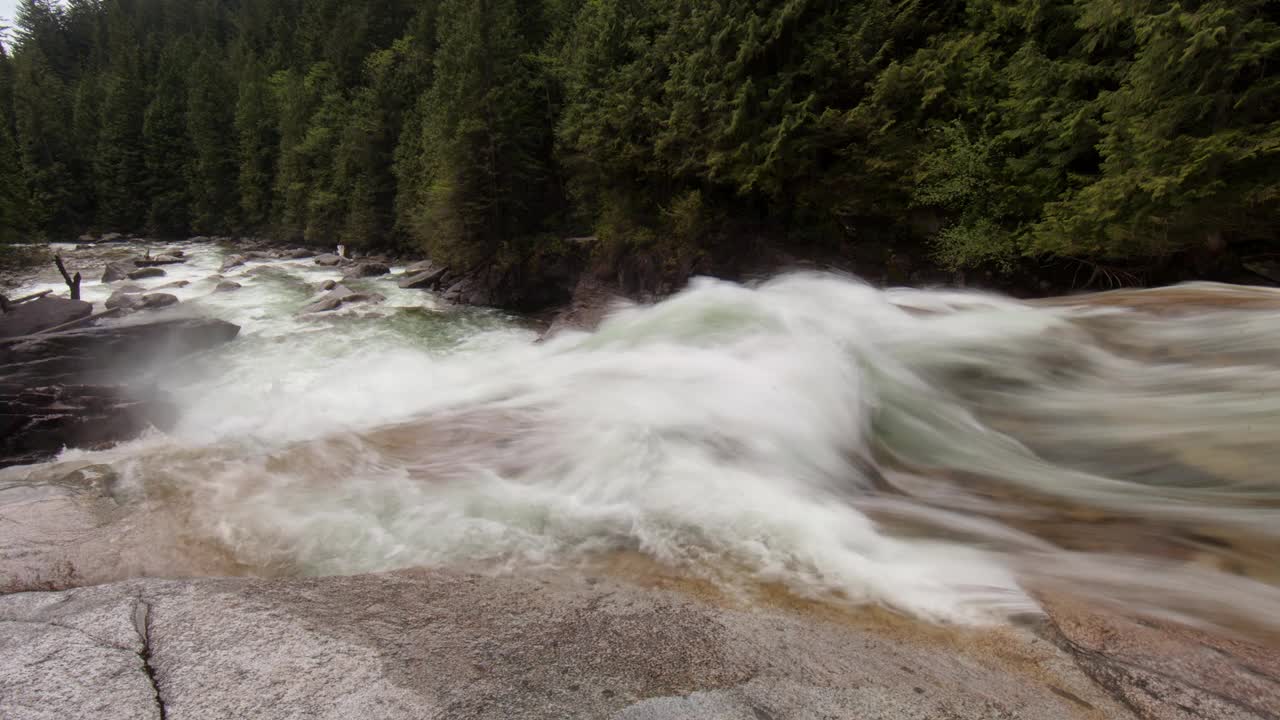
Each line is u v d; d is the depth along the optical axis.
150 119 67.50
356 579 3.06
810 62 24.09
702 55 25.19
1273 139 12.51
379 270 38.19
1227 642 2.62
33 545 3.45
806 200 25.94
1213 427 5.00
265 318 24.12
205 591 2.90
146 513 3.86
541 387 6.28
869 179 23.42
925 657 2.48
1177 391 5.75
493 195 33.06
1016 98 19.31
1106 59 17.67
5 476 4.48
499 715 2.08
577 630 2.63
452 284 33.91
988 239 19.31
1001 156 20.02
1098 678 2.35
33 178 64.56
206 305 26.30
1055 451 5.18
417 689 2.21
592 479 4.16
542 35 41.12
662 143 26.53
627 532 3.60
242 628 2.58
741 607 2.86
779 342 6.50
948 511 4.13
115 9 100.81
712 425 4.92
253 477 4.37
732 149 25.23
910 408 5.74
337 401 6.95
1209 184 13.09
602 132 29.45
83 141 70.81
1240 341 6.45
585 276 33.19
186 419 10.40
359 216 46.53
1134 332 7.16
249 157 61.81
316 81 62.94
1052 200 18.47
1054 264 19.67
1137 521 3.91
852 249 25.33
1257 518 3.85
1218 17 12.37
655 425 4.89
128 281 32.75
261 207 61.94
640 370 6.17
